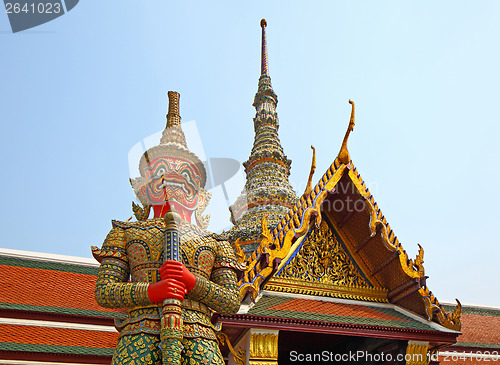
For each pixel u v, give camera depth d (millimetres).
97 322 11375
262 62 22828
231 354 8758
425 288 9344
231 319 7645
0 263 12352
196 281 5809
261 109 20703
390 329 8680
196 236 6422
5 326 10578
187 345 5629
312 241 9945
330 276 9836
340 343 11344
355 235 10266
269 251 8586
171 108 7891
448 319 9234
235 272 6723
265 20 24281
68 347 10523
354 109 10094
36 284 12062
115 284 5781
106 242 6289
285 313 8305
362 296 9859
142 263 6043
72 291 12203
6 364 9867
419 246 9805
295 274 9500
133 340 5574
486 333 15844
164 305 5438
